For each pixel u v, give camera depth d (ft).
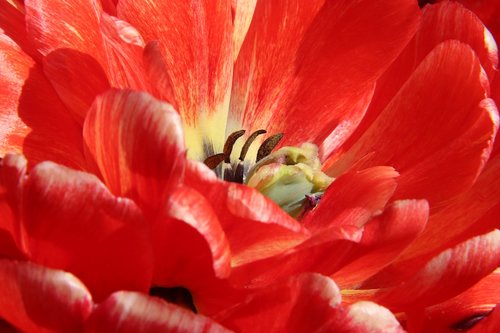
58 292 0.83
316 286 0.86
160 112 0.85
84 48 0.98
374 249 0.91
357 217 0.97
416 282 0.91
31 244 0.87
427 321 0.98
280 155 1.04
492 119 1.00
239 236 0.90
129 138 0.86
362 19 1.08
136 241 0.85
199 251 0.88
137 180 0.87
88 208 0.84
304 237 0.89
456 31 1.07
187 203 0.85
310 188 1.02
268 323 0.89
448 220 1.02
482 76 1.01
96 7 0.98
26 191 0.84
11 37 0.98
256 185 1.01
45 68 0.96
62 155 0.96
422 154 1.05
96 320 0.83
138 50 0.91
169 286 0.93
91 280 0.88
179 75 1.06
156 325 0.82
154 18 1.02
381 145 1.07
